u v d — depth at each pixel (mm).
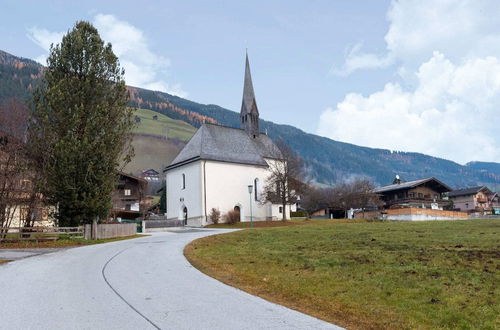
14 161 30406
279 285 13000
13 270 16312
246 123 72312
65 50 32688
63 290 12570
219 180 60562
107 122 32312
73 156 30344
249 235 29594
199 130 64938
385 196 90000
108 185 32438
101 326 8961
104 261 18719
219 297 11711
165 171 67250
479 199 113688
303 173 65125
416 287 11992
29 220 32062
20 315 9820
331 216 79438
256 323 9203
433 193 88250
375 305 10430
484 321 8938
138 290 12594
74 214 31719
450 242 21406
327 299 11172
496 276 12914
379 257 17156
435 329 8602
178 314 9930
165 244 26016
